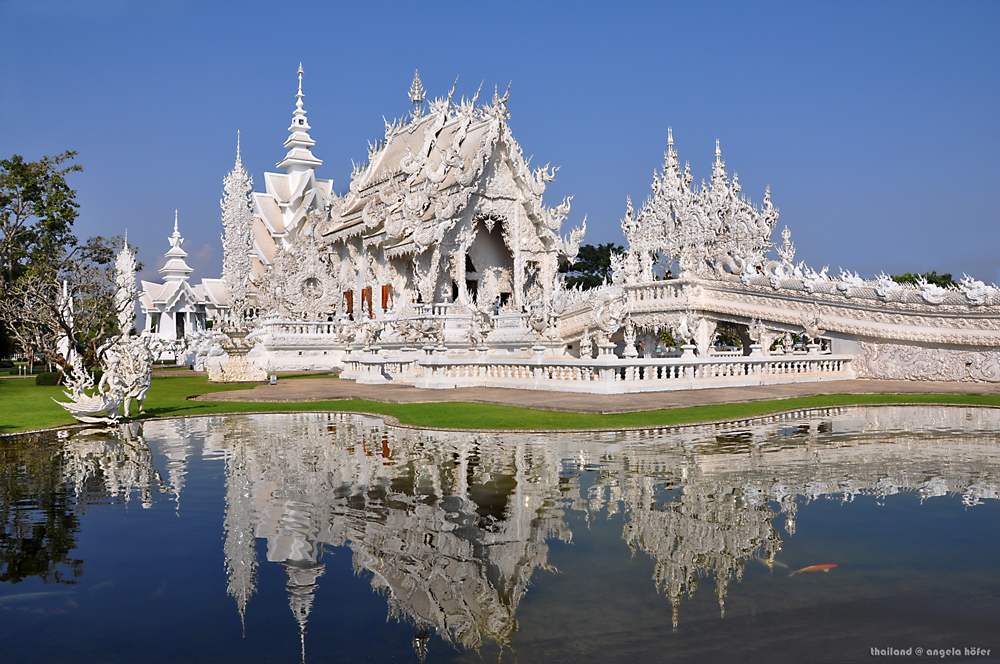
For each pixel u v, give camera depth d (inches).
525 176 1856.5
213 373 1393.9
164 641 215.6
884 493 386.3
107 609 240.4
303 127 3137.3
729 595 243.8
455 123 2025.1
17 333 1631.4
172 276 3307.1
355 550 300.7
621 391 932.6
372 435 630.5
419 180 1936.5
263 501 386.6
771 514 345.7
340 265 2347.4
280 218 2989.7
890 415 743.1
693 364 1033.5
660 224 1815.9
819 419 706.2
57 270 2134.6
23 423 769.6
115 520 351.3
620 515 346.6
